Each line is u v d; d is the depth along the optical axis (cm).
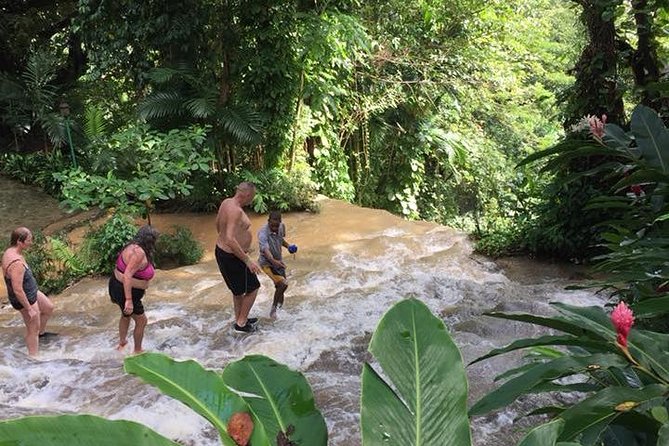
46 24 1539
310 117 1231
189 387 107
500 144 1539
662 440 115
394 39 1341
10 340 660
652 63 682
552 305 181
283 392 123
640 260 239
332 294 780
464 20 1405
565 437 132
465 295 725
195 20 1093
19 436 88
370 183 1413
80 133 1319
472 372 475
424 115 1423
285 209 1123
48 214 1109
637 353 149
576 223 812
